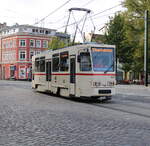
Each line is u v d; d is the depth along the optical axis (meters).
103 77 15.04
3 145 5.91
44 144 6.01
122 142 6.18
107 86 15.11
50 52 19.78
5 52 76.62
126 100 16.81
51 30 76.06
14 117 9.62
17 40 71.06
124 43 40.25
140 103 14.99
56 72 18.48
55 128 7.75
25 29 72.38
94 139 6.47
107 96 15.36
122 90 27.59
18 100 15.77
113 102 15.52
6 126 8.03
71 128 7.75
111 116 9.98
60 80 17.83
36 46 72.62
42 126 8.04
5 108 12.07
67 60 16.83
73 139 6.48
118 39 40.91
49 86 19.80
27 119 9.21
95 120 9.07
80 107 12.79
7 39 75.56
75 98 17.73
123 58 41.72
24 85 37.09
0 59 79.06
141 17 36.56
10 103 14.12
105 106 13.41
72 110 11.62
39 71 22.12
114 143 6.09
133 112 11.16
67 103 14.55
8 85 36.91
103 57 15.24
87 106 13.26
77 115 10.15
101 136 6.78
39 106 12.95
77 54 15.62
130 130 7.49
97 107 12.89
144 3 36.84
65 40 55.38
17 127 7.89
